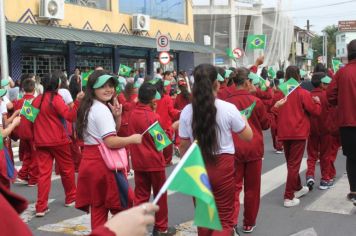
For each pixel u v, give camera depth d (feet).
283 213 21.68
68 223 20.77
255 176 18.20
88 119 15.35
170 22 94.84
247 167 18.10
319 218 20.86
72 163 23.32
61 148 22.45
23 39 61.16
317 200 23.73
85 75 25.07
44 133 21.84
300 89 21.56
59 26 66.08
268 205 23.02
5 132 17.38
